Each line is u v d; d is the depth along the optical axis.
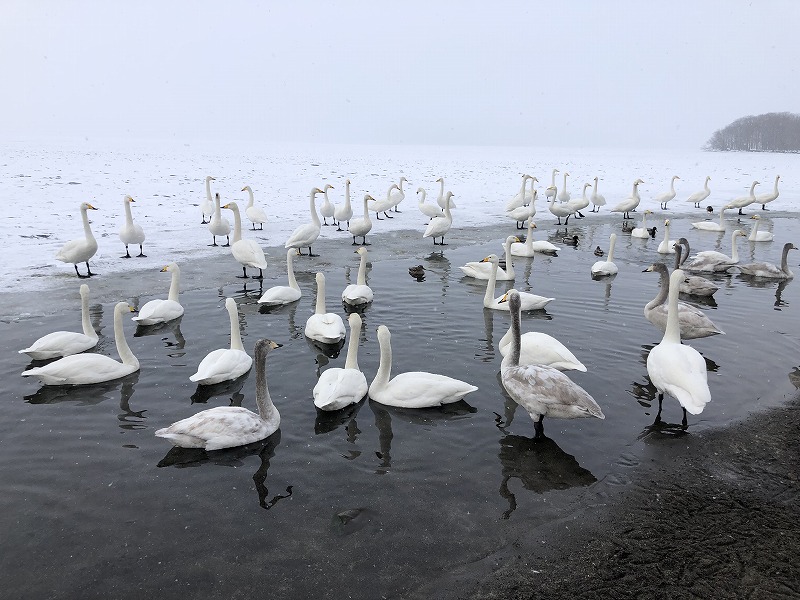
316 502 3.45
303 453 3.93
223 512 3.36
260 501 3.45
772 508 3.43
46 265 8.71
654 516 3.36
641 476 3.72
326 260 9.80
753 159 52.31
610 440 4.11
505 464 3.83
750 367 5.22
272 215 14.60
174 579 2.90
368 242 11.67
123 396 4.64
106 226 11.84
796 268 9.53
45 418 4.30
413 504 3.44
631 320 6.53
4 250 9.41
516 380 4.09
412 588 2.86
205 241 10.98
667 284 5.80
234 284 8.03
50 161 27.56
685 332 5.66
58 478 3.63
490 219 14.85
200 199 16.36
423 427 4.26
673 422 4.33
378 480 3.65
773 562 3.04
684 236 12.77
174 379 4.93
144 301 7.11
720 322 6.48
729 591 2.86
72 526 3.24
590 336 5.99
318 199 17.78
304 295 7.53
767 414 4.43
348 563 3.01
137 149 44.88
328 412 4.45
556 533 3.23
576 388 3.92
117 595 2.81
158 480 3.63
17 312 6.59
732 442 4.08
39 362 5.23
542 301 6.86
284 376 5.03
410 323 6.41
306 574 2.94
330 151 56.09
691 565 3.01
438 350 5.62
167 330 6.10
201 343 5.73
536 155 57.62
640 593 2.84
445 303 7.18
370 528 3.24
